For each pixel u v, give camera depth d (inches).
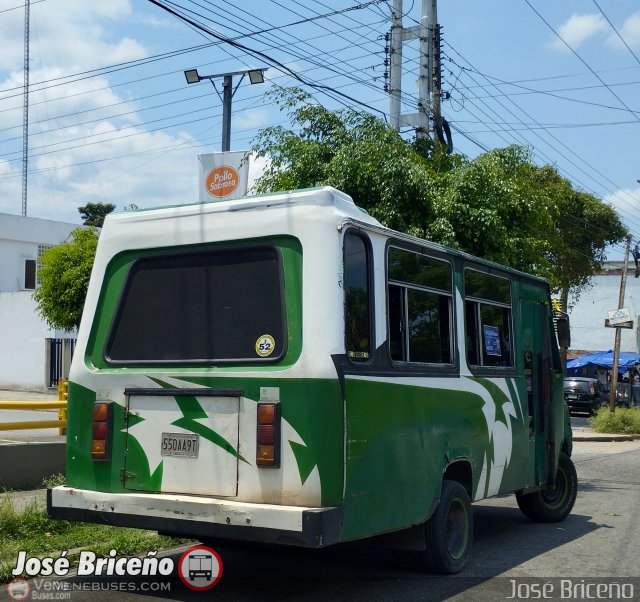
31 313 1259.8
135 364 259.0
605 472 615.5
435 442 278.4
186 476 242.1
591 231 1203.2
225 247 252.5
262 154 502.9
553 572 297.1
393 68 695.1
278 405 229.8
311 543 215.3
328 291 231.5
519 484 352.8
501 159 530.3
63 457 410.3
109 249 273.6
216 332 248.8
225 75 645.9
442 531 282.0
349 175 473.1
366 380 239.1
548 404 382.3
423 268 283.6
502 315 349.1
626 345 1923.0
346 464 227.1
